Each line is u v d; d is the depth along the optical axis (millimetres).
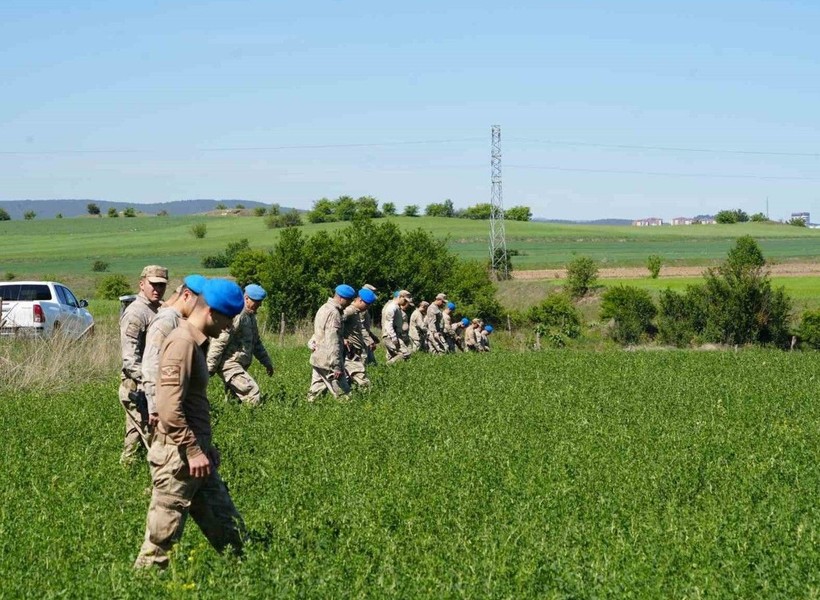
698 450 13461
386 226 61344
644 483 11188
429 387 20453
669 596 7473
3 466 12383
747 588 7648
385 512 9797
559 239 148750
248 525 9305
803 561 8117
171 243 151625
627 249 135000
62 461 12625
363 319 25203
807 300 66688
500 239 146125
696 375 24297
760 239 151000
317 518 9445
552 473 11719
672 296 60500
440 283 66062
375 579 7785
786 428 15602
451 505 10211
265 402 17469
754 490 10859
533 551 8297
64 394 20312
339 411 16422
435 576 7801
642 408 17891
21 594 7422
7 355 23062
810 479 11664
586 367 26609
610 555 8312
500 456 12695
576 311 66125
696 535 8922
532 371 25000
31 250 148000
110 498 10547
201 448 8664
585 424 15641
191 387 8719
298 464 12117
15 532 9172
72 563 8305
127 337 12719
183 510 8594
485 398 18938
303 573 7652
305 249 57375
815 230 171875
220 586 7422
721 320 57625
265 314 56562
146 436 12625
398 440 13961
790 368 26688
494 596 7305
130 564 8305
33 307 31094
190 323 8742
